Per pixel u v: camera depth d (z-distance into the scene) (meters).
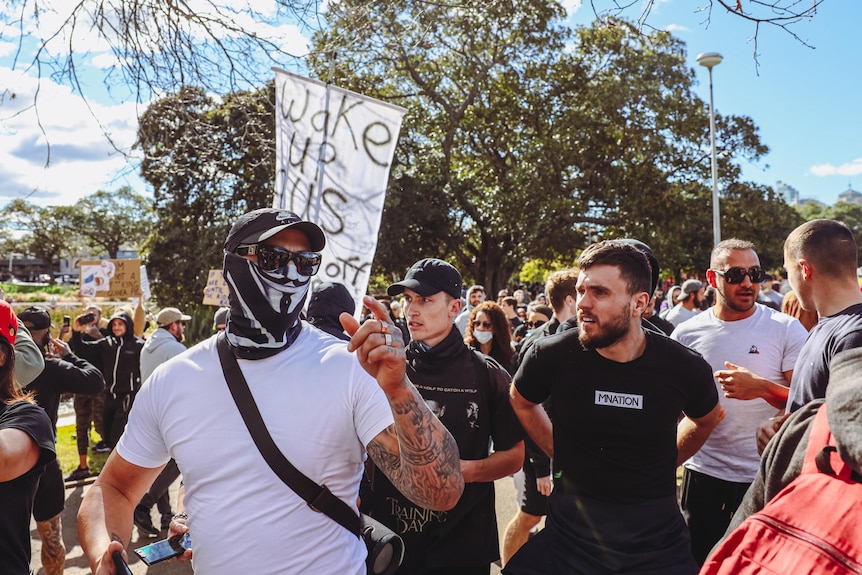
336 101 3.83
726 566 1.36
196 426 1.62
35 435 2.13
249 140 4.07
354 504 1.68
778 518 1.35
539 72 25.00
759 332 3.32
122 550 1.57
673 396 2.43
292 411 1.59
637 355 2.44
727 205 28.19
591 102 25.27
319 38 3.70
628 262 2.37
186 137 3.82
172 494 5.93
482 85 23.81
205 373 1.66
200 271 21.36
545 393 2.71
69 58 3.17
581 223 27.88
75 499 5.82
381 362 1.43
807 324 4.26
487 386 2.89
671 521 2.42
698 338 3.46
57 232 75.06
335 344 1.72
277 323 1.65
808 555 1.26
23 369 3.45
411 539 2.73
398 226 23.05
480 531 2.77
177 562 4.58
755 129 27.78
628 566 2.32
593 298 2.37
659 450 2.43
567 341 2.57
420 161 24.62
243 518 1.56
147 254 22.98
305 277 1.69
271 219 1.68
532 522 3.97
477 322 4.99
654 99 25.25
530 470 3.92
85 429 6.45
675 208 27.27
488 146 26.58
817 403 1.55
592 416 2.45
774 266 34.47
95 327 6.82
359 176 3.81
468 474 2.70
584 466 2.48
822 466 1.35
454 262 29.27
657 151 26.41
